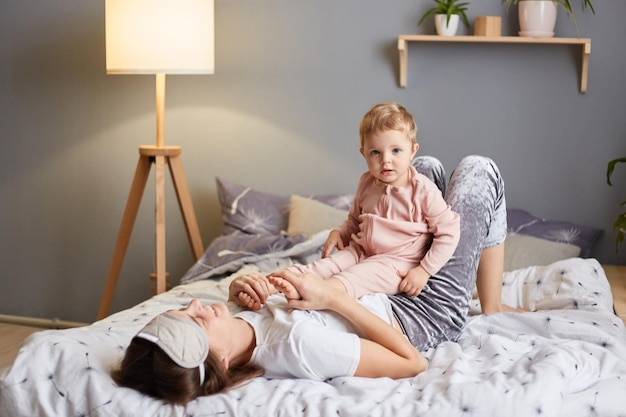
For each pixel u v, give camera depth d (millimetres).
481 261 2467
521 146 3408
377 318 1964
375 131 2189
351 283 2113
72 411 1722
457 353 2049
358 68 3518
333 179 3615
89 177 3871
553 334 2262
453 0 3283
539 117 3377
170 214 3811
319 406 1701
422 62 3447
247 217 3436
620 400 1817
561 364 1815
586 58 3246
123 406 1720
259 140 3672
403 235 2217
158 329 1750
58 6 3791
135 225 3850
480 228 2303
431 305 2182
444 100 3451
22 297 4043
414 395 1763
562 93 3344
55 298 4004
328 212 3316
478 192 2326
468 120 3441
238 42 3633
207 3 3248
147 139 3779
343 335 1885
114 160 3830
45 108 3873
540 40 3205
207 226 3785
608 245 3371
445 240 2154
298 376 1883
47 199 3938
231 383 1835
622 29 3262
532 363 1882
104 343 1910
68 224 3934
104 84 3789
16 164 3949
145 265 3869
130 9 3156
